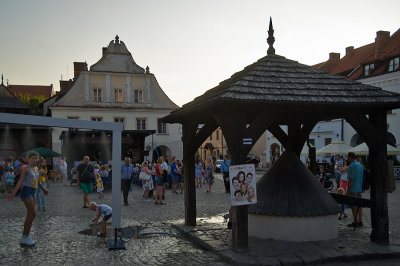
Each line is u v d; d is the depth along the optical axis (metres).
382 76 30.17
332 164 26.30
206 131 8.73
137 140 27.62
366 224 9.05
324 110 7.02
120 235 7.69
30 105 57.94
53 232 8.56
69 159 21.36
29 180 7.37
